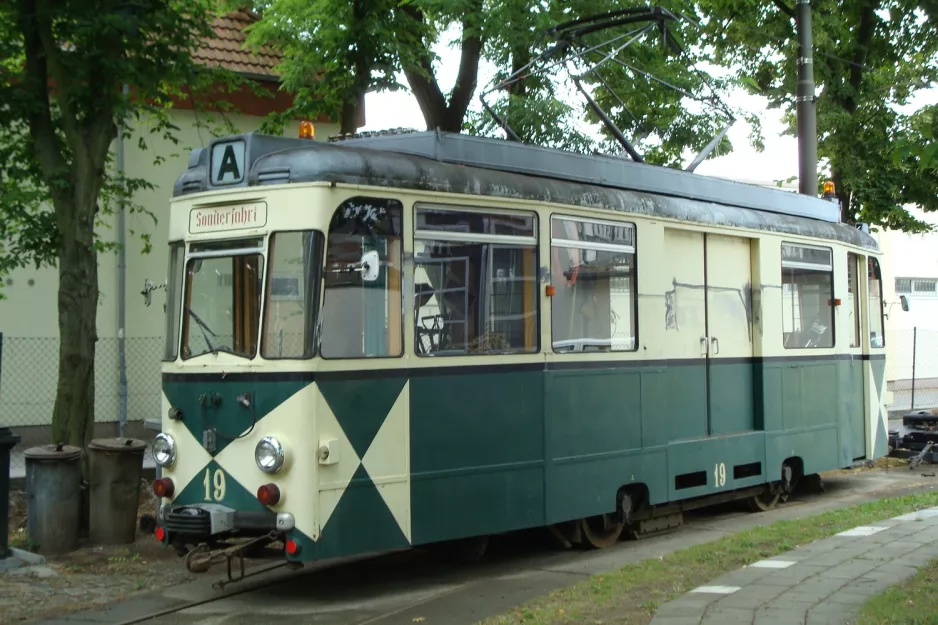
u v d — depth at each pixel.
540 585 8.29
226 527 7.59
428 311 8.14
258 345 7.62
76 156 10.16
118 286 15.64
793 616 6.29
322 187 7.57
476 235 8.52
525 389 8.84
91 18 9.72
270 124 15.26
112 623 7.34
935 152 6.26
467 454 8.35
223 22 17.16
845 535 9.14
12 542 9.58
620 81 16.78
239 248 7.88
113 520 9.89
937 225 20.77
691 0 18.05
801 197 13.42
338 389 7.53
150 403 15.76
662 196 10.77
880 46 20.53
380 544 7.72
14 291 14.80
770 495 12.43
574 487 9.29
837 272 13.61
